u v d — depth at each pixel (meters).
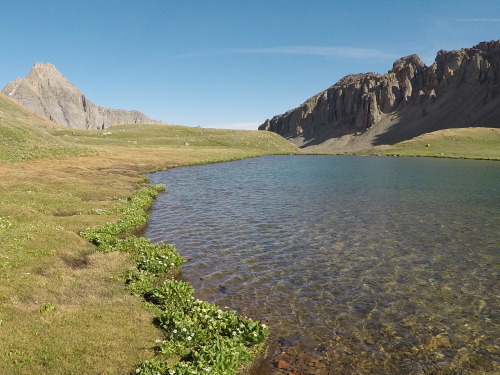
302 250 23.92
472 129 167.50
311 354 12.81
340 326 14.70
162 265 19.58
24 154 66.50
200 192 47.47
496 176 63.66
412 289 18.06
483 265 21.09
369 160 109.62
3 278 15.80
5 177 44.62
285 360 12.44
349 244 25.16
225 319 13.88
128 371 10.50
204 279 19.16
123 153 96.88
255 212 35.19
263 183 56.38
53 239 21.67
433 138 157.12
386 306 16.36
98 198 39.06
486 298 17.05
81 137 141.88
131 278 17.73
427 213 34.34
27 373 9.88
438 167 82.62
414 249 24.03
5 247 19.22
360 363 12.34
